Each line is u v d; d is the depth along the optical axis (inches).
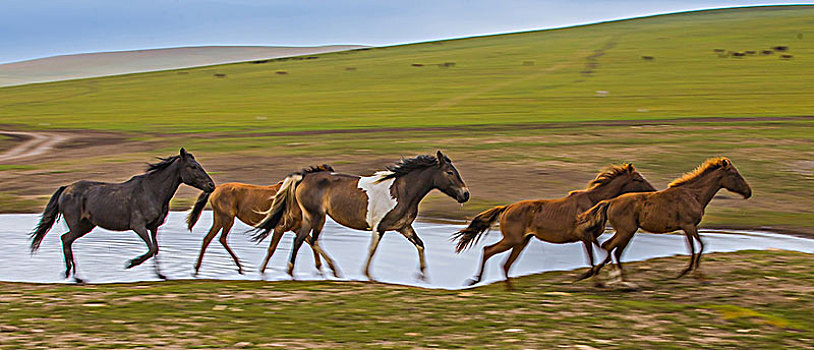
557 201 463.5
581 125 1788.9
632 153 1290.6
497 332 354.9
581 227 454.0
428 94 3193.9
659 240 633.0
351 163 1277.1
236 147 1534.2
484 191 968.3
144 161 1358.3
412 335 350.3
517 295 435.2
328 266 534.6
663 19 7337.6
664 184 1030.4
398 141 1547.7
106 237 660.1
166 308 400.5
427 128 1857.8
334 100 3122.5
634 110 2242.9
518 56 4990.2
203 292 441.7
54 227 732.7
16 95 4394.7
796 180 1007.0
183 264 547.5
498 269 525.7
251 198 528.1
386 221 492.7
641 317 382.6
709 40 5187.0
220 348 328.8
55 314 387.9
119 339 342.3
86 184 508.7
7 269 526.3
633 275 499.2
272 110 2763.3
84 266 537.0
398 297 428.5
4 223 766.5
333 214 504.4
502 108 2472.9
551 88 3176.7
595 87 3129.9
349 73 4571.9
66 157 1488.7
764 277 482.9
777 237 659.4
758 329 362.0
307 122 2222.0
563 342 339.0
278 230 522.3
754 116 1947.6
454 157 1283.2
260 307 403.9
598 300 421.1
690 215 465.1
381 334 352.2
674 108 2267.5
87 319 378.0
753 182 991.6
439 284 486.3
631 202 462.9
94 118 2694.4
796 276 485.7
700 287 459.5
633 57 4458.7
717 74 3449.8
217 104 3171.8
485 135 1616.6
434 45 6668.3
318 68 5054.1
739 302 420.5
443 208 846.5
